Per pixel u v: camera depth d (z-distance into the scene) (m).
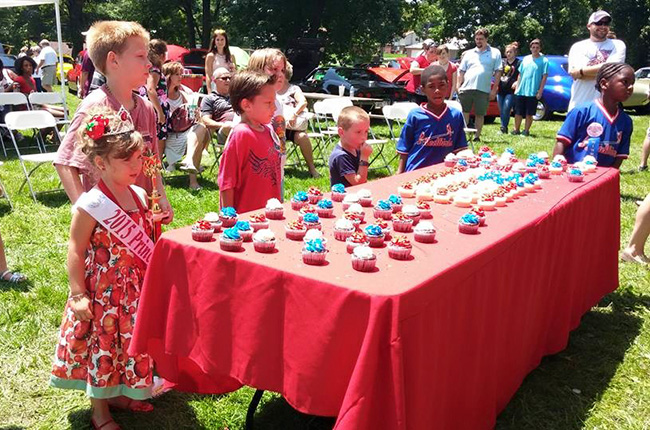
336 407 1.81
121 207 2.36
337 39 24.56
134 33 2.55
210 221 2.24
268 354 1.94
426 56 11.12
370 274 1.86
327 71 14.88
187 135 6.97
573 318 3.40
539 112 15.28
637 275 4.51
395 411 1.66
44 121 6.62
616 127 4.10
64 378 2.37
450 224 2.50
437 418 1.93
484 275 2.18
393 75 15.27
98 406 2.52
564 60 15.44
